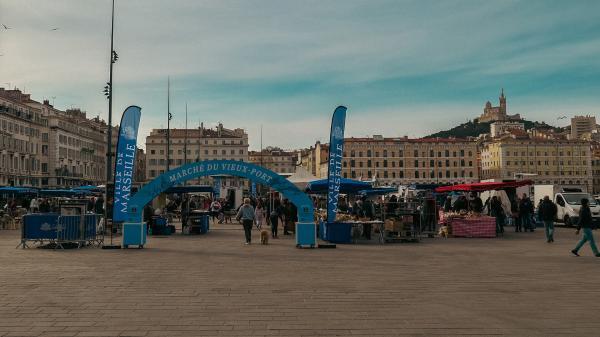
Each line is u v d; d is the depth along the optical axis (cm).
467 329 705
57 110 10506
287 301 880
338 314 788
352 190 2623
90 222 1855
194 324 725
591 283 1070
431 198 2456
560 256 1575
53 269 1257
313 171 14962
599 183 14175
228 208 3844
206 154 13088
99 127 12112
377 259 1486
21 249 1744
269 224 3256
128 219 1802
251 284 1046
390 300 891
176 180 1842
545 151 13225
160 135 13038
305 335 671
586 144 13288
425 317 770
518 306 847
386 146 12800
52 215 1766
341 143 2006
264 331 690
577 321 750
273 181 1847
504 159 13138
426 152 12875
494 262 1422
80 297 910
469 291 977
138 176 14288
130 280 1092
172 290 978
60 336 665
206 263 1381
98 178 11694
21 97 9325
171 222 3003
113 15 2769
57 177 9350
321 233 2180
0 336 665
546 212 2073
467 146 12912
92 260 1441
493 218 2355
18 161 8431
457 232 2344
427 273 1205
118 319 754
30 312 796
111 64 2739
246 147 13175
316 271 1235
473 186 2695
